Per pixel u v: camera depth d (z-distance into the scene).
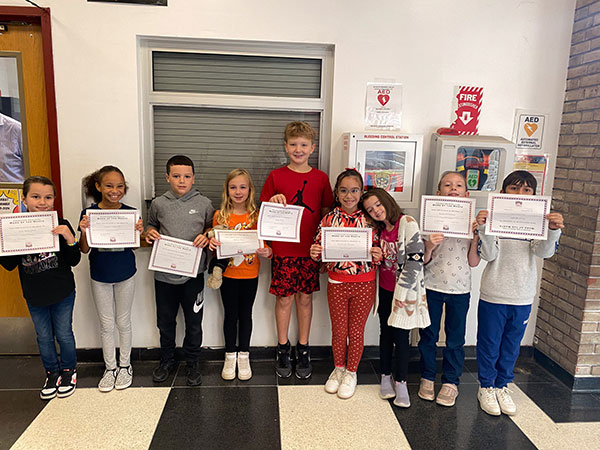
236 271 2.27
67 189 2.31
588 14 2.27
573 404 2.19
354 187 2.08
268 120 2.48
